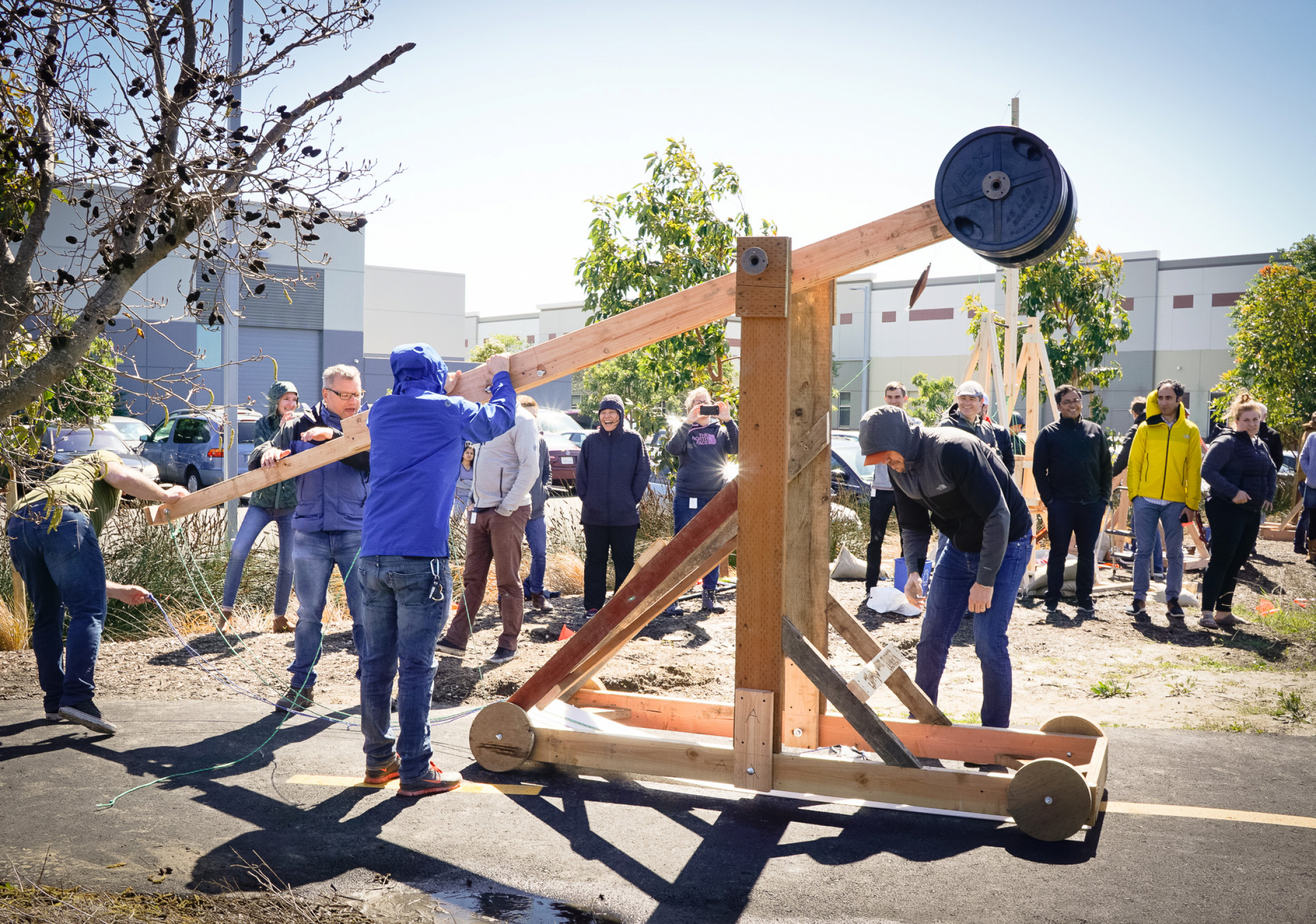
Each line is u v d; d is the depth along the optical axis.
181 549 7.59
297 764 4.18
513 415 3.99
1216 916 2.80
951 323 40.28
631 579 4.04
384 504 3.77
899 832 3.46
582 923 2.79
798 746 4.34
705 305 3.84
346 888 2.98
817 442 4.17
